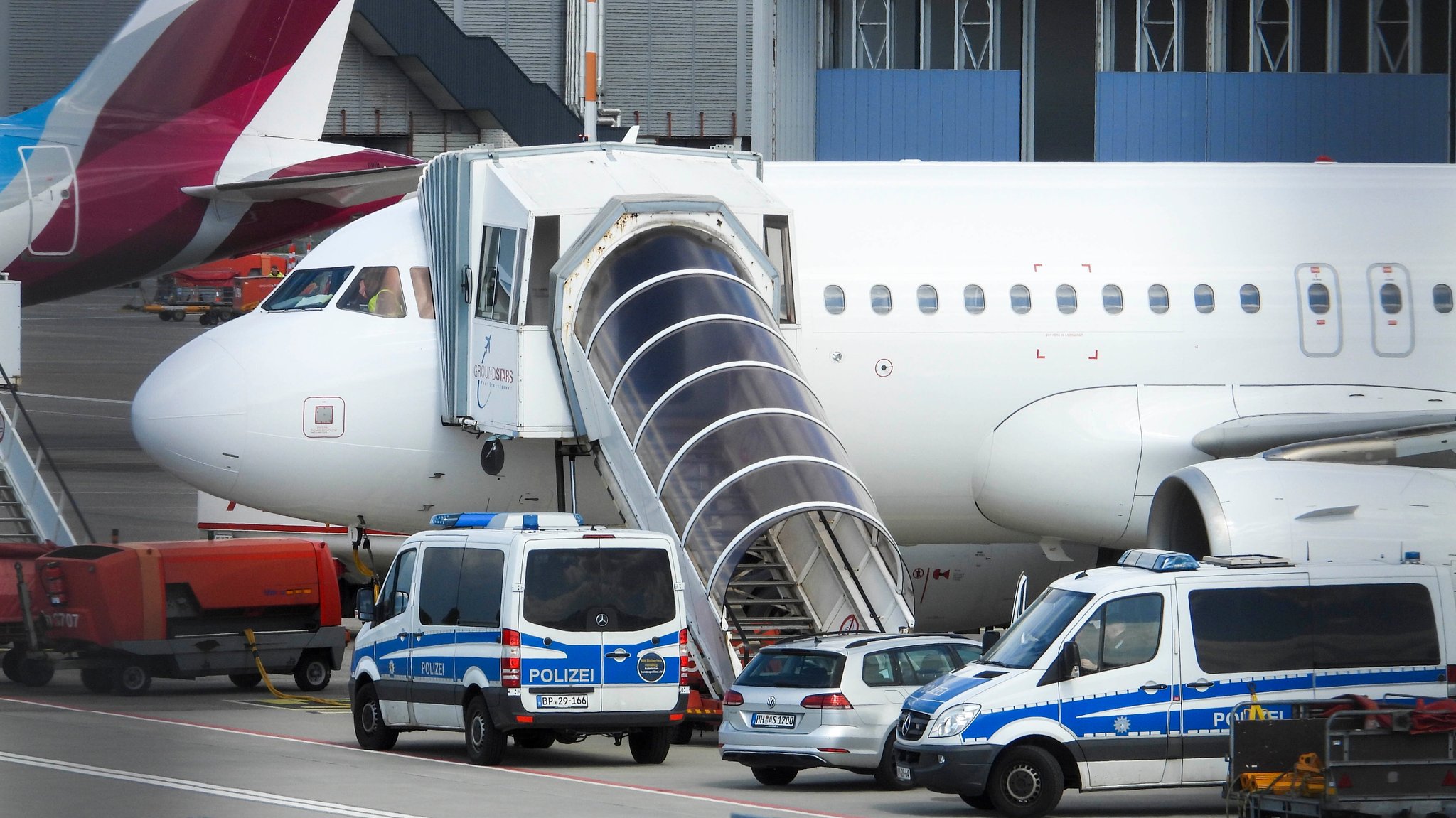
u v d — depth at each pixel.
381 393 86.75
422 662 73.00
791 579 83.00
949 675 63.81
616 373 80.19
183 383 87.88
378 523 90.56
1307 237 95.38
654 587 71.38
